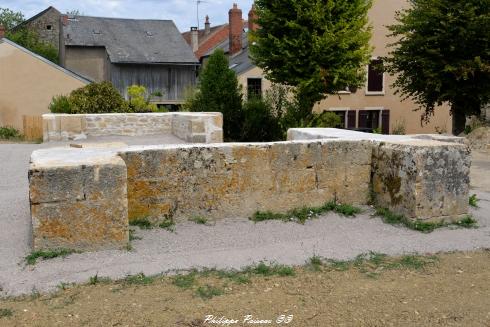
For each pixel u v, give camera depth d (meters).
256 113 17.22
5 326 3.52
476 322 3.66
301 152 6.05
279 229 5.59
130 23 36.62
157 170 5.45
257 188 5.88
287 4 15.25
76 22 35.12
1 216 5.81
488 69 15.19
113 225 4.75
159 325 3.55
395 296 4.07
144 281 4.22
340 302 3.95
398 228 5.78
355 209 6.22
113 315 3.68
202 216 5.68
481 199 7.45
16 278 4.19
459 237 5.54
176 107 33.88
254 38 16.03
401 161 5.93
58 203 4.59
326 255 4.92
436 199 5.86
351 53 15.12
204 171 5.64
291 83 15.80
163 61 32.91
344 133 7.87
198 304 3.87
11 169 9.13
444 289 4.23
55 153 5.21
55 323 3.56
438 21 15.97
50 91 26.12
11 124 25.89
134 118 14.52
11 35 43.31
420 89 17.31
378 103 26.00
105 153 5.21
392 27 17.44
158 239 5.12
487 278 4.49
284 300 3.97
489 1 15.36
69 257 4.56
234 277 4.37
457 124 17.81
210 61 17.62
